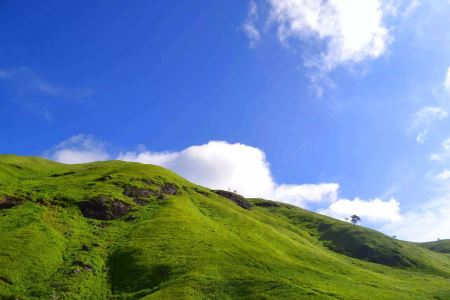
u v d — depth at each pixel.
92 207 118.81
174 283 75.94
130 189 140.88
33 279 73.56
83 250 91.06
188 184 183.50
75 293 72.44
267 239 124.81
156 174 170.62
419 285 113.94
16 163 176.50
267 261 94.38
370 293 82.62
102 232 105.62
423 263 159.75
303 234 184.88
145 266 84.50
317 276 91.44
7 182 141.25
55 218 106.38
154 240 99.06
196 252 93.19
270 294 71.62
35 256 80.44
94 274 81.88
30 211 105.44
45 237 90.69
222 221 134.75
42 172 179.12
